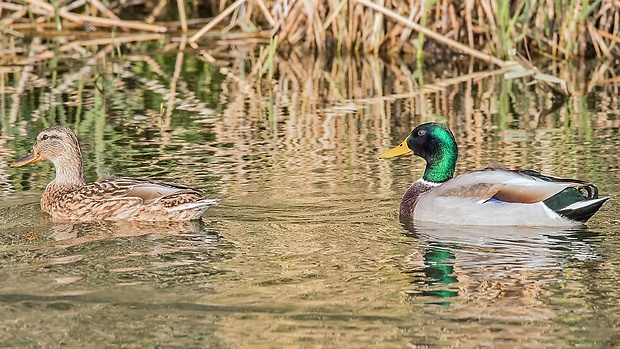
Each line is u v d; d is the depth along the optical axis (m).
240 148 16.30
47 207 13.17
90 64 23.52
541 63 23.92
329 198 13.53
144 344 8.89
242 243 11.66
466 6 23.89
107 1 26.06
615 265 10.77
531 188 12.42
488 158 15.55
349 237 11.94
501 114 18.95
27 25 26.05
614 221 12.52
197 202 12.67
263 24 27.27
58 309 9.63
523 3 23.03
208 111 19.11
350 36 24.98
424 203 12.84
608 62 23.80
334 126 17.94
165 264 10.86
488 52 23.98
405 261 11.00
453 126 17.94
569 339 8.88
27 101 19.72
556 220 12.34
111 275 10.50
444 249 11.45
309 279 10.39
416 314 9.45
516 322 9.23
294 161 15.45
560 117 18.61
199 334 9.06
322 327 9.18
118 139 16.88
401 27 25.06
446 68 23.92
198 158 15.64
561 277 10.40
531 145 16.38
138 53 24.92
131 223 12.68
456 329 9.10
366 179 14.51
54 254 11.21
